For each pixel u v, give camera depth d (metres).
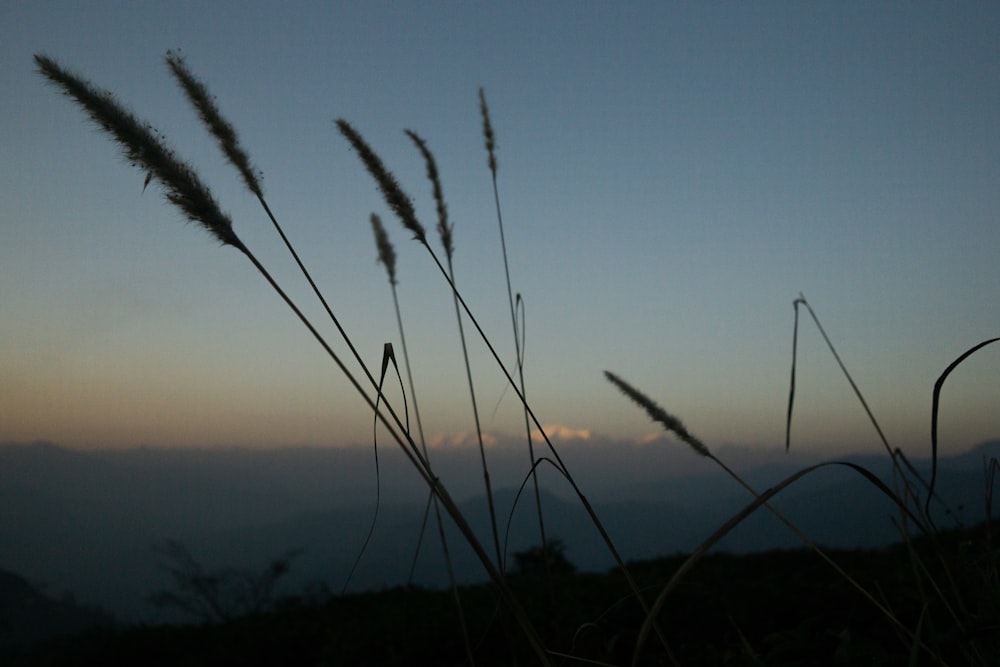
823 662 2.42
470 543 1.12
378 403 1.17
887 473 1.61
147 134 1.13
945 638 1.89
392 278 2.81
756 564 6.31
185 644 6.83
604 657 2.44
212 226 1.15
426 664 4.15
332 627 6.14
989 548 1.57
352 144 1.66
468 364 2.39
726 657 2.72
